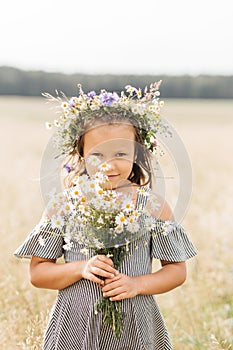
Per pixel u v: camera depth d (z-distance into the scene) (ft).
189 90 140.05
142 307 10.83
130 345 10.74
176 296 17.19
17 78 137.80
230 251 20.86
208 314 16.24
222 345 14.03
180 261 11.09
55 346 10.82
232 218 25.55
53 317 11.01
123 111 10.56
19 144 62.13
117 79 111.96
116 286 10.32
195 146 65.67
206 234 24.41
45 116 97.19
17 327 14.25
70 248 10.93
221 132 81.97
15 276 17.07
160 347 11.31
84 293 10.72
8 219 23.86
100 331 10.65
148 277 10.80
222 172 47.42
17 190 34.99
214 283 18.25
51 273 10.84
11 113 101.55
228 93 140.36
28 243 11.04
